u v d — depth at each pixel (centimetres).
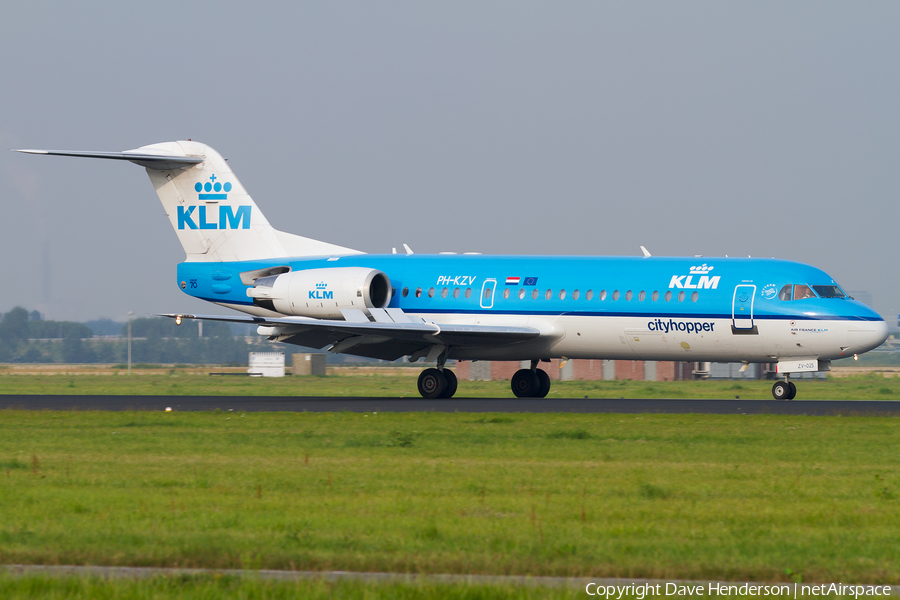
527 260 14850
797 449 8112
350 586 3809
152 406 13350
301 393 19275
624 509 5447
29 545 4519
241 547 4450
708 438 8838
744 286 13388
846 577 4044
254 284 15962
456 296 14900
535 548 4450
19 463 7281
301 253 16012
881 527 5019
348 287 14712
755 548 4491
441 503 5625
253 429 9825
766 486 6241
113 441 8806
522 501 5691
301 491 6059
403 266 15375
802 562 4262
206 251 16350
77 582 3850
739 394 18688
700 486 6231
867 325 12875
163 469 7038
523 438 8869
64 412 11994
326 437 9019
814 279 13300
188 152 16250
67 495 5878
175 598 3672
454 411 11956
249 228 16162
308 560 4200
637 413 11438
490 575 4072
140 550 4403
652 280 13862
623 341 14012
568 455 7756
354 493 5981
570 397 17062
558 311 14250
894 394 18650
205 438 8988
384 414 11325
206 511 5388
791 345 13188
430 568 4141
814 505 5612
